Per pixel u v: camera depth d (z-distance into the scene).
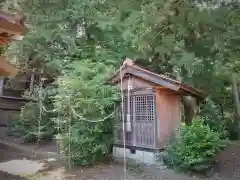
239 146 10.29
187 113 11.62
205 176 7.39
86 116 8.15
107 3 9.97
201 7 6.58
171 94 9.50
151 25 7.49
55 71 12.83
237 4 6.41
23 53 12.47
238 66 10.16
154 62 11.23
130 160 9.00
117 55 11.35
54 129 12.23
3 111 14.44
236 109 12.09
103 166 8.39
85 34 12.44
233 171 7.64
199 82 10.85
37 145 11.69
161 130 8.80
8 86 15.45
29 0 10.09
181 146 7.81
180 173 7.62
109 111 8.60
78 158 8.20
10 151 10.77
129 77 9.33
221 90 12.30
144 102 8.97
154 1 6.83
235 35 6.88
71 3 10.90
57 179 7.18
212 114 12.41
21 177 7.23
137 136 9.09
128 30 9.12
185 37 7.98
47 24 11.05
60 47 12.54
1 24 4.52
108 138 8.75
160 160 8.30
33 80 14.58
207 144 7.39
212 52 8.57
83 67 9.48
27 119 12.38
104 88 8.59
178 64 9.76
